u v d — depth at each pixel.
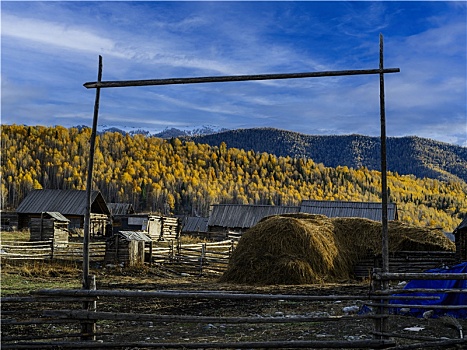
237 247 21.62
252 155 197.50
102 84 8.31
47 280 19.36
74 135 166.25
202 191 150.50
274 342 8.02
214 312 12.77
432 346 7.95
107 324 10.90
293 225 21.25
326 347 8.04
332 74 8.26
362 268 22.66
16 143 153.38
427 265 22.33
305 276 20.12
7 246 24.81
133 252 25.44
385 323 8.31
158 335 9.67
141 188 142.50
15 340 8.25
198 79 8.29
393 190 188.62
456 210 178.38
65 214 50.12
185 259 27.06
